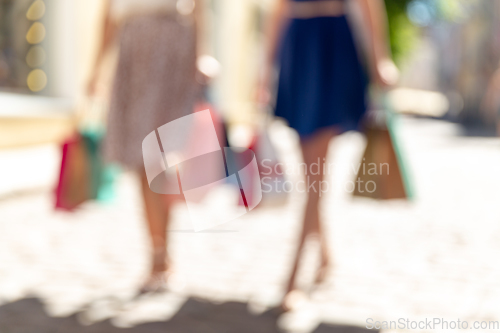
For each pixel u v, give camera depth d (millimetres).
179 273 3027
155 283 2738
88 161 2814
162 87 2627
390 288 2828
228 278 2969
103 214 4629
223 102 11648
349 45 2631
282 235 4023
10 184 5500
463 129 20859
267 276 3020
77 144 2805
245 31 12695
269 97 2742
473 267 3221
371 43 2645
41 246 3529
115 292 2711
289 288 2547
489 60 22984
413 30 16219
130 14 2672
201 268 3135
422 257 3439
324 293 2746
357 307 2555
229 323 2357
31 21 7422
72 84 7973
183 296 2676
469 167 9094
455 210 5191
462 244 3811
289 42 2684
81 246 3564
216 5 11398
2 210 4656
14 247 3482
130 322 2344
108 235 3893
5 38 7039
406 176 2715
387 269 3164
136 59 2648
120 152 2641
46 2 7625
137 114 2627
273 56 2738
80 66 8070
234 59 12164
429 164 9383
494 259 3404
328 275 2904
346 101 2611
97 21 8438
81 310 2465
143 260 3281
